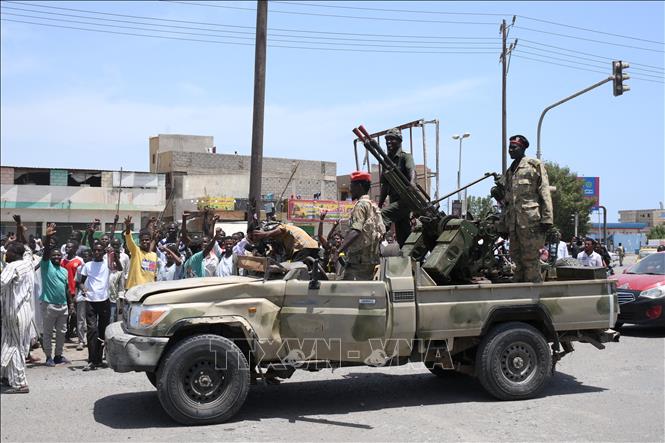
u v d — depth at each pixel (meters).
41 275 9.29
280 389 7.82
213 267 10.73
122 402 7.06
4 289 7.41
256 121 13.17
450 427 6.08
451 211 10.50
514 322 7.25
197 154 43.44
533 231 7.36
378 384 8.11
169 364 6.00
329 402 7.13
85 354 10.34
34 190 35.25
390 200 8.34
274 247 7.63
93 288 9.05
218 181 40.94
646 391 7.52
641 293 11.71
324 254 8.31
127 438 5.70
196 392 6.13
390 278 6.68
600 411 6.63
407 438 5.73
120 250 10.88
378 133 9.05
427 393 7.59
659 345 10.79
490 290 7.08
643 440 5.66
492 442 5.61
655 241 58.69
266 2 13.21
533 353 7.19
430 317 6.80
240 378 6.20
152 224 12.09
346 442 5.60
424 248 8.05
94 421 6.29
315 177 47.38
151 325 6.02
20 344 7.46
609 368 8.87
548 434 5.84
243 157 44.97
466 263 7.54
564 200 50.53
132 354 5.97
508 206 7.59
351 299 6.54
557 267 8.48
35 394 7.45
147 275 10.20
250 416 6.51
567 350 7.68
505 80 26.45
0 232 34.69
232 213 35.72
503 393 7.06
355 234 6.86
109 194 37.12
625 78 18.42
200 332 6.40
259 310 6.32
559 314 7.33
